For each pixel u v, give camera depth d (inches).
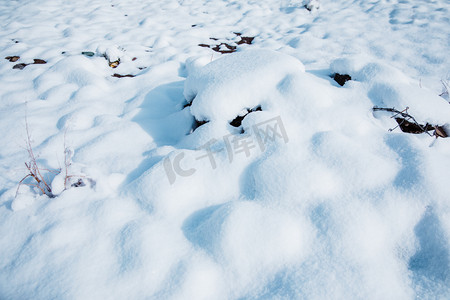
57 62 166.2
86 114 127.2
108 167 94.1
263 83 97.0
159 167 81.0
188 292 57.3
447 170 71.7
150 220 72.2
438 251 60.8
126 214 74.4
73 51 196.5
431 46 172.7
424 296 55.3
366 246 62.8
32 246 66.9
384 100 99.5
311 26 227.1
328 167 76.0
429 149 79.5
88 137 111.5
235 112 96.1
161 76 161.9
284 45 201.3
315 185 72.3
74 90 148.6
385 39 190.1
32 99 144.6
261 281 59.8
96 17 259.3
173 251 64.5
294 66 103.3
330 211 67.7
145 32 230.2
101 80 155.7
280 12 269.7
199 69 114.0
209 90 98.0
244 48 202.8
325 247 63.7
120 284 58.9
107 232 69.4
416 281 58.3
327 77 122.9
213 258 62.9
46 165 96.4
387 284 57.3
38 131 117.0
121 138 109.1
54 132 118.2
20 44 200.1
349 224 65.0
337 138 80.7
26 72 166.6
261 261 61.9
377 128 90.7
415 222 65.9
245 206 69.7
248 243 63.2
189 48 203.6
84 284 58.8
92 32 230.2
